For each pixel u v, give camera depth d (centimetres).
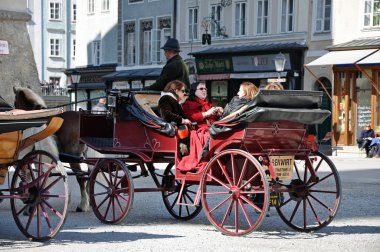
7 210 1770
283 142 1460
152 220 1655
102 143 1686
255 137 1420
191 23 6216
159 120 1567
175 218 1675
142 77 6650
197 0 6138
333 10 5081
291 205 1895
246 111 1400
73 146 1744
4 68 2956
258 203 1566
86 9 7781
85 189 1769
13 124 1254
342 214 1761
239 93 1494
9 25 2988
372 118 4728
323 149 4672
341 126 4894
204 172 1460
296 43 5269
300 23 5297
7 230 1470
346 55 4712
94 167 1609
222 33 5853
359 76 4806
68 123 1744
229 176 1470
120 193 1627
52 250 1259
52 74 9081
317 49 5172
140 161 1627
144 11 6825
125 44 7081
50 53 9075
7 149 1313
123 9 7094
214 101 5853
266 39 5531
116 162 1578
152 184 2355
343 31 5028
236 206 1427
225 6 5859
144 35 6875
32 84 3030
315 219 1658
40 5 8988
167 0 6506
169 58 1756
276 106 1422
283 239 1408
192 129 1582
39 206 1341
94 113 1789
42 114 1289
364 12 4941
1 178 1348
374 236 1455
